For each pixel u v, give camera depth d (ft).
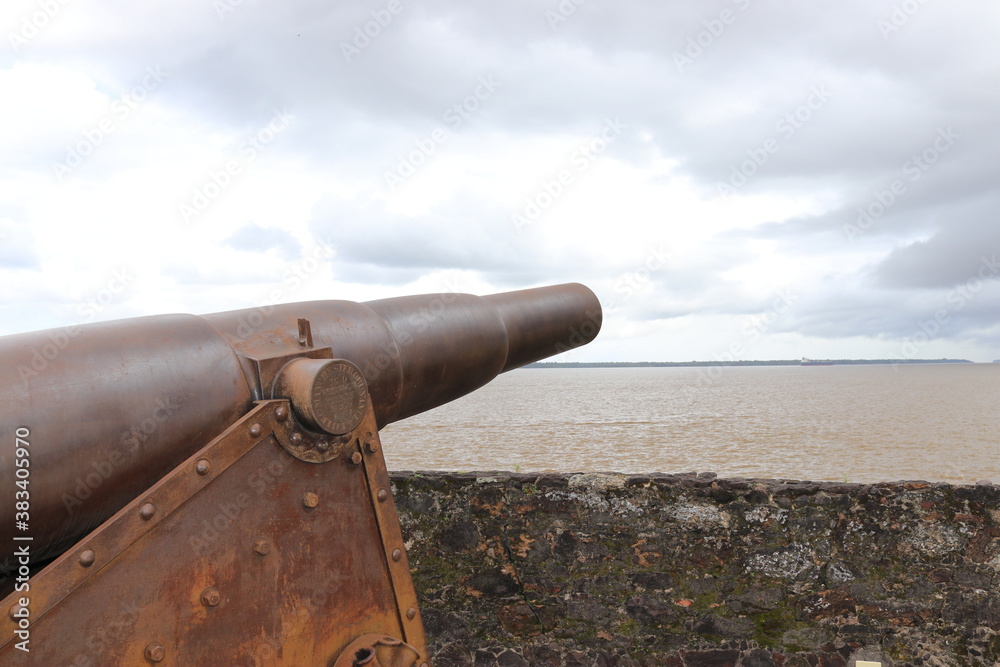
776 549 11.98
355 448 6.32
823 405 255.09
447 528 13.16
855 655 11.57
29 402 4.87
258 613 5.60
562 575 12.74
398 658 6.22
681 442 121.19
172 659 5.15
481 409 254.88
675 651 12.12
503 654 12.75
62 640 4.68
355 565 6.27
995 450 106.93
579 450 109.60
